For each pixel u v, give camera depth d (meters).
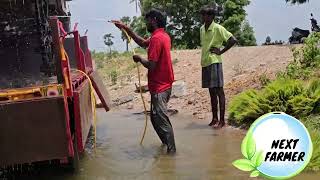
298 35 18.28
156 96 6.46
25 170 5.63
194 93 10.80
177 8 35.59
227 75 11.80
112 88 13.77
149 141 7.21
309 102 7.28
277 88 7.61
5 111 4.60
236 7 35.81
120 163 5.95
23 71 6.80
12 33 6.93
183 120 8.80
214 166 5.61
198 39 36.09
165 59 6.50
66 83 5.00
